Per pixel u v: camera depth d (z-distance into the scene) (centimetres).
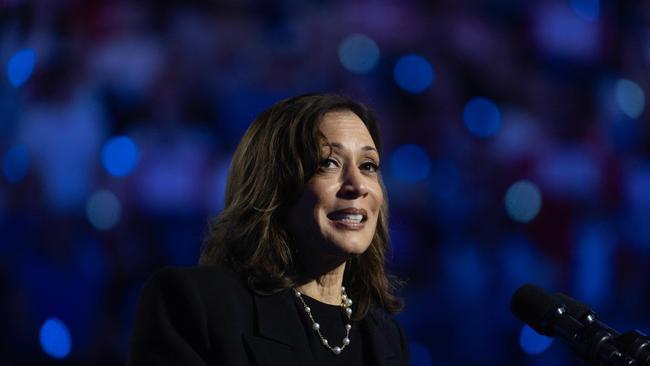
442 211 1719
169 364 503
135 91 1638
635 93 1855
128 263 1598
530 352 1683
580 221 1777
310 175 561
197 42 1656
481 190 1745
